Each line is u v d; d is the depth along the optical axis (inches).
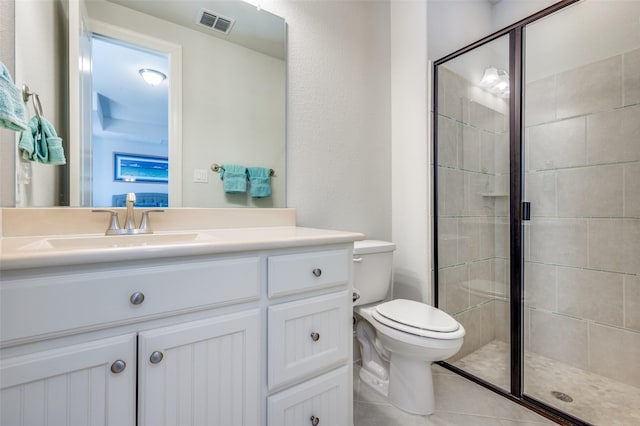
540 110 71.4
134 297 25.7
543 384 62.5
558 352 70.5
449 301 72.2
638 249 60.4
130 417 25.9
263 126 58.2
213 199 53.1
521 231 66.0
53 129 39.9
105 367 24.8
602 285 64.7
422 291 71.3
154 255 26.1
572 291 68.5
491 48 69.4
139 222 45.4
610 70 62.5
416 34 72.9
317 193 65.1
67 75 41.4
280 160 60.0
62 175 41.1
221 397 30.6
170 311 27.6
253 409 32.6
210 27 53.4
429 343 47.8
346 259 41.6
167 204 49.1
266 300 33.9
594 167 65.1
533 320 74.3
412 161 74.0
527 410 55.2
